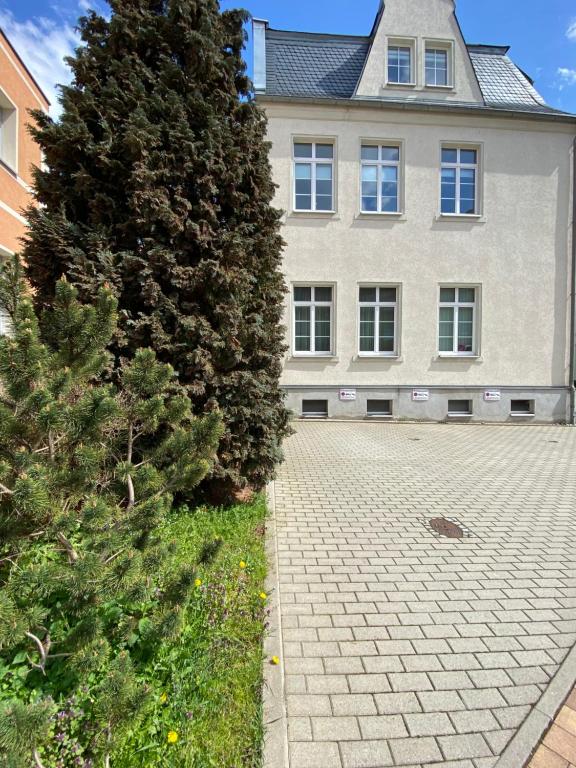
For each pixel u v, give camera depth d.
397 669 2.26
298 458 6.99
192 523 3.68
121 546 1.83
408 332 10.60
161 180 3.76
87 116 3.67
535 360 10.99
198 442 2.35
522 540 3.93
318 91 10.63
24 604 1.79
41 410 1.69
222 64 4.04
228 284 3.90
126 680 1.46
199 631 2.29
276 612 2.66
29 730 1.21
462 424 10.60
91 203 3.61
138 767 1.60
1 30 9.48
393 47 10.80
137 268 3.69
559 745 1.84
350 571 3.28
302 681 2.15
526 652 2.42
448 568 3.37
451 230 10.62
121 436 2.51
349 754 1.77
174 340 3.87
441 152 10.70
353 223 10.34
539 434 9.53
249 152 4.23
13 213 9.94
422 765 1.73
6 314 2.21
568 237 11.00
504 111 10.39
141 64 3.76
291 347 10.45
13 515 1.80
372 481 5.73
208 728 1.79
